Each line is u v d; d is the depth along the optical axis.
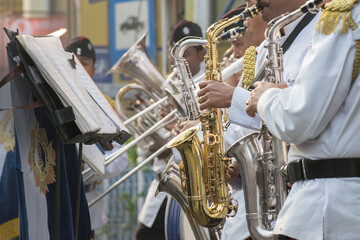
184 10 11.93
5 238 4.78
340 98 3.76
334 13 3.78
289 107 3.80
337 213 3.75
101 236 13.73
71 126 4.32
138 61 7.86
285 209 3.98
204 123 5.18
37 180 4.65
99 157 5.35
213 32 5.27
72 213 5.05
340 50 3.75
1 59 4.70
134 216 13.65
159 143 7.90
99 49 14.05
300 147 3.93
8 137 4.85
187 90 5.87
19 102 4.54
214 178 5.13
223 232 5.46
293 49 4.73
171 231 7.14
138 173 13.62
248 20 5.50
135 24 13.77
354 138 3.76
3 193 4.80
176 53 5.84
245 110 4.20
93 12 13.84
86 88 4.77
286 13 4.57
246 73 5.16
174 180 5.75
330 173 3.80
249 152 4.79
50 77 4.27
